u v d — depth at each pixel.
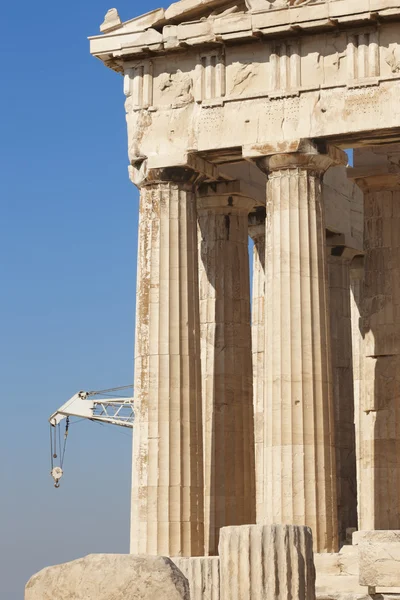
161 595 26.50
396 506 56.81
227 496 58.53
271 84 53.34
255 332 65.88
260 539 34.09
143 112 55.53
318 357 52.00
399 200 59.62
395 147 58.91
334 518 51.16
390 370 58.16
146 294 54.75
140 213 55.50
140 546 53.03
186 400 53.91
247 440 59.62
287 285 52.22
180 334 54.22
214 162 55.91
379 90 51.69
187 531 53.00
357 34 52.31
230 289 60.56
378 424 57.78
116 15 56.22
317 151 52.56
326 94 52.44
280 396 51.59
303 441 51.19
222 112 54.16
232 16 53.62
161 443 53.44
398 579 38.72
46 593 27.17
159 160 54.91
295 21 52.44
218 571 37.28
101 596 26.73
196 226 55.47
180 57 55.41
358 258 71.06
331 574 48.09
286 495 50.84
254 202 61.56
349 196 68.50
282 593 33.94
